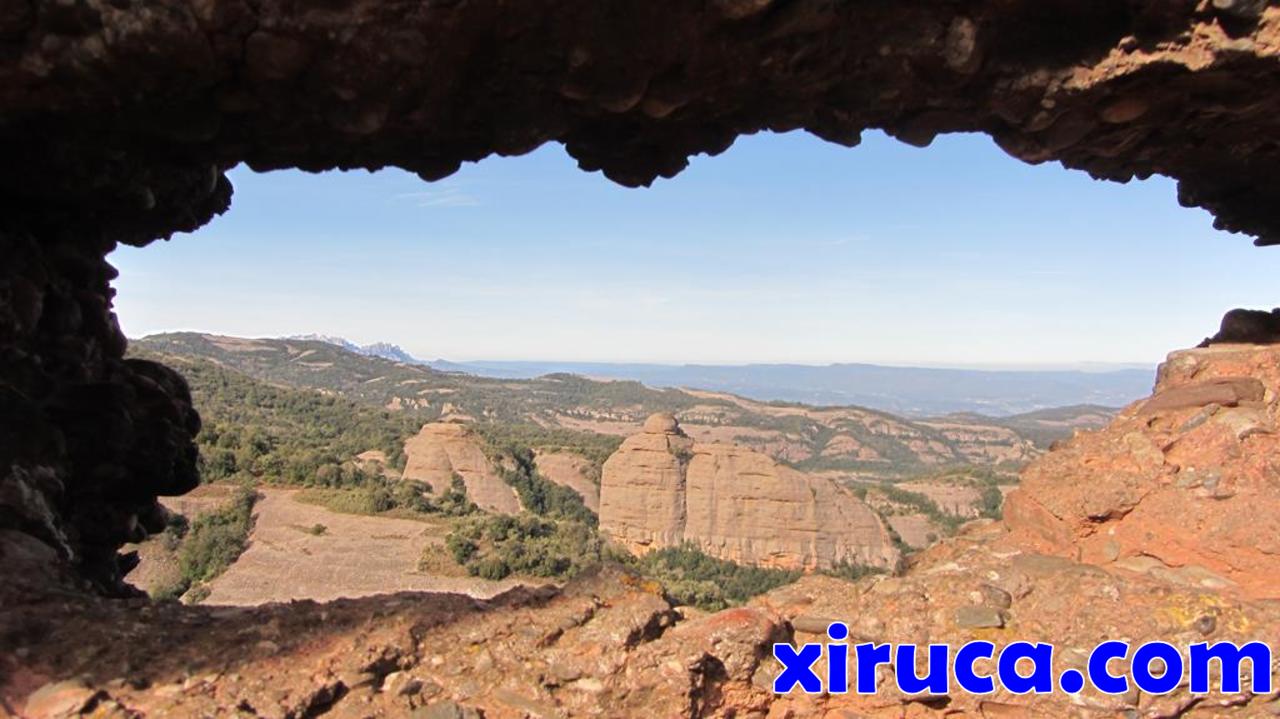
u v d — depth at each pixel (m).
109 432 7.79
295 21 5.08
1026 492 6.57
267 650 5.08
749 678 5.38
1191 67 5.59
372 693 4.96
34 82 5.42
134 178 7.53
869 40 5.68
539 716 4.96
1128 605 5.27
